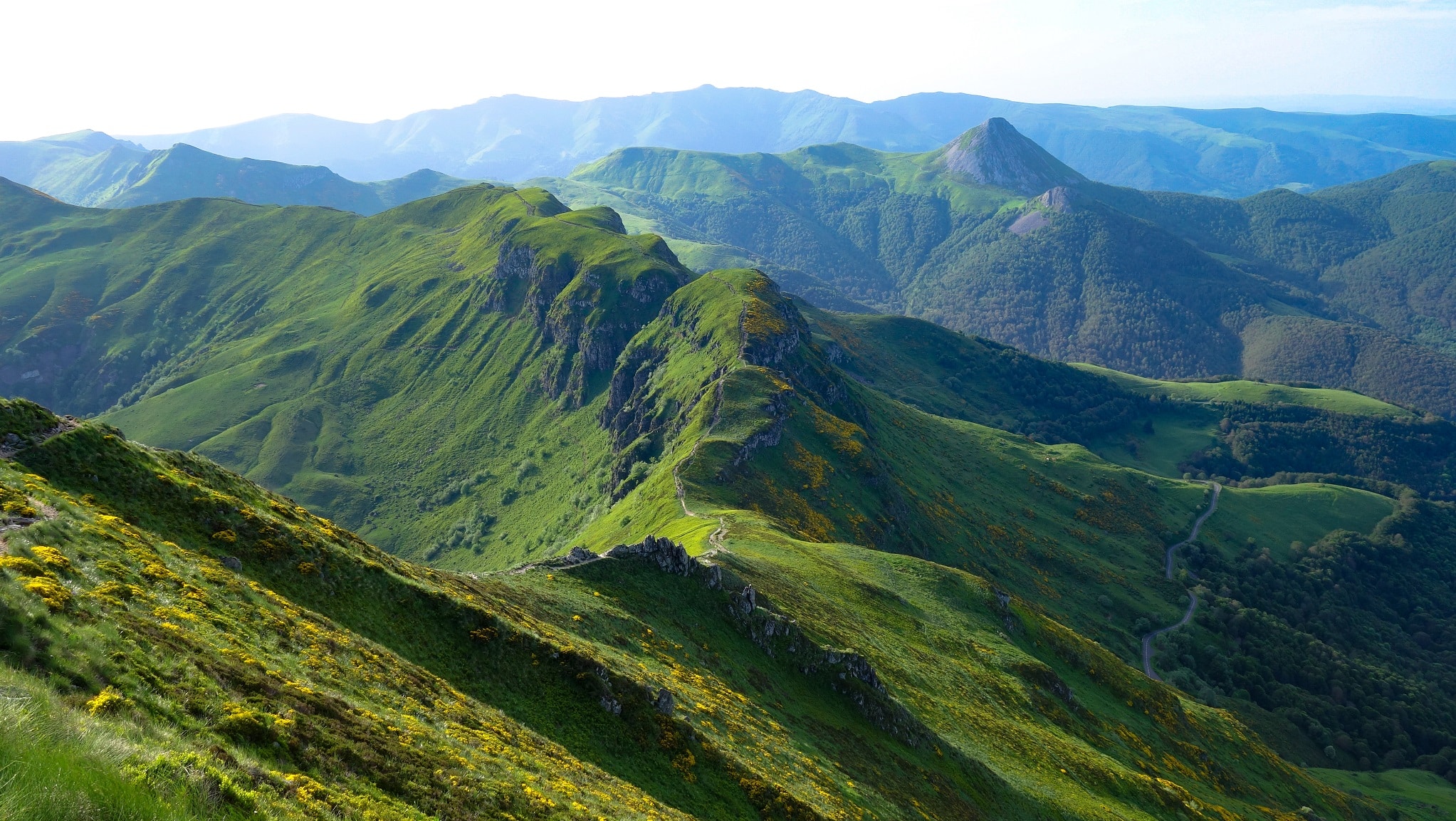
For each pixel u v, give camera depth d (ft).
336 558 171.53
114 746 67.87
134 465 158.10
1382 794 596.29
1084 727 377.91
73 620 90.94
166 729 80.53
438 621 174.81
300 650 126.72
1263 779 476.13
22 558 100.83
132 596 107.96
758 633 278.67
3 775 54.95
